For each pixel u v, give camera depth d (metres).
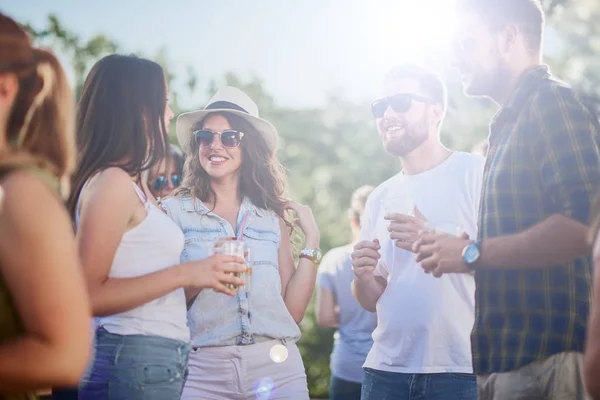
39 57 1.45
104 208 2.33
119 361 2.35
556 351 2.34
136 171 2.47
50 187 1.34
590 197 2.26
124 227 2.37
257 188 3.40
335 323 4.18
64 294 1.28
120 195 2.36
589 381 1.36
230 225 3.26
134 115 2.47
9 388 1.27
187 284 2.43
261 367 3.09
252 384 3.08
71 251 1.31
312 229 3.44
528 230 2.34
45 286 1.27
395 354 3.24
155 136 2.53
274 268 3.24
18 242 1.27
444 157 3.46
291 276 3.41
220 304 3.09
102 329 2.39
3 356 1.25
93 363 2.37
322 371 8.02
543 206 2.39
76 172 2.44
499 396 2.39
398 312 3.24
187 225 3.24
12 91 1.41
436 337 3.17
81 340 1.29
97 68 2.49
